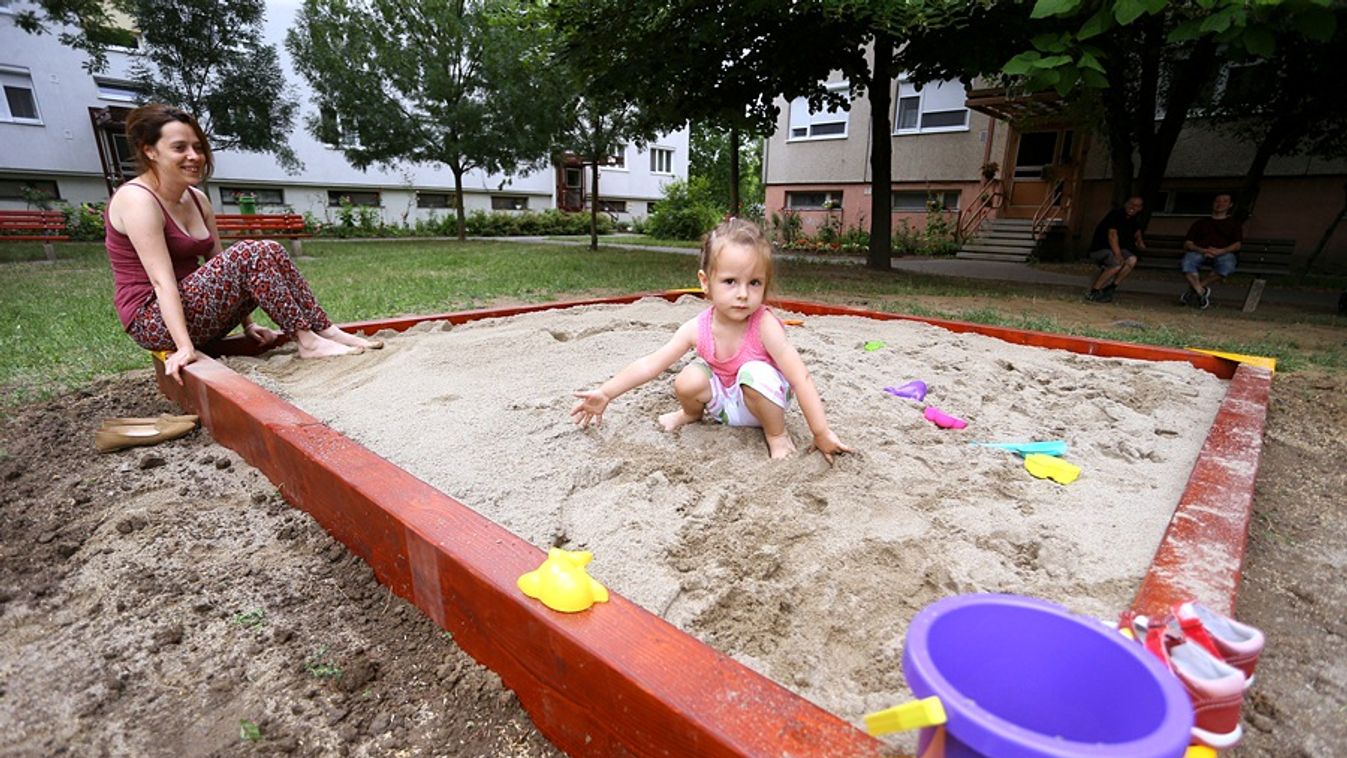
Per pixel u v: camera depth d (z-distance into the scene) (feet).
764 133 41.42
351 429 8.08
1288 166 46.52
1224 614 4.15
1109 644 2.88
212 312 10.53
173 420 8.93
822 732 3.20
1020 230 56.29
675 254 48.11
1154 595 4.39
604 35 31.94
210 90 53.98
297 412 7.54
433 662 4.89
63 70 60.90
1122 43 31.55
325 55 54.65
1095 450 8.46
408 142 57.77
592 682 3.81
